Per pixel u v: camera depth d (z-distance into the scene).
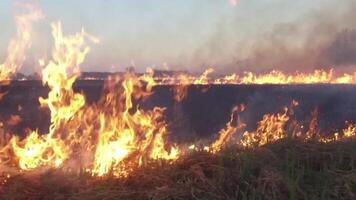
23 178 4.74
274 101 10.45
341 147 5.15
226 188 4.34
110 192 4.36
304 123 9.04
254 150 4.99
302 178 4.45
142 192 4.33
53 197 4.42
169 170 4.75
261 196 4.15
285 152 5.00
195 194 4.23
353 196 4.15
